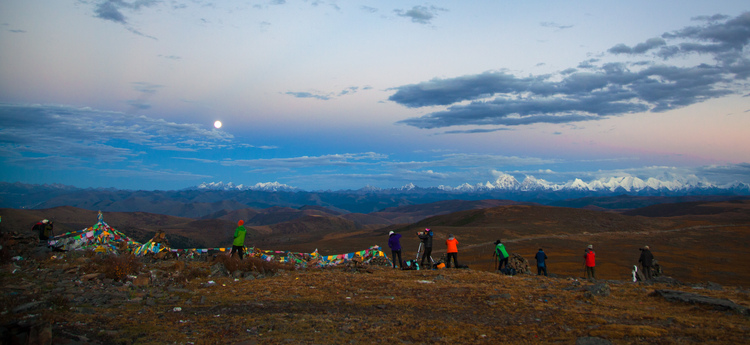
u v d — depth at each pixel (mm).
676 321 10406
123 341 8273
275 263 21578
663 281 24031
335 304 12828
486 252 101938
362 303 12930
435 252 106438
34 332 6906
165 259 23609
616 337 9039
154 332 9055
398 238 23094
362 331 9781
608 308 12273
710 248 115125
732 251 109438
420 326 10227
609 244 120938
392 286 15992
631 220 172500
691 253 103500
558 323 10469
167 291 13805
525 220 176625
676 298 12953
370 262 25625
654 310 11938
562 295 14156
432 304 12844
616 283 19266
